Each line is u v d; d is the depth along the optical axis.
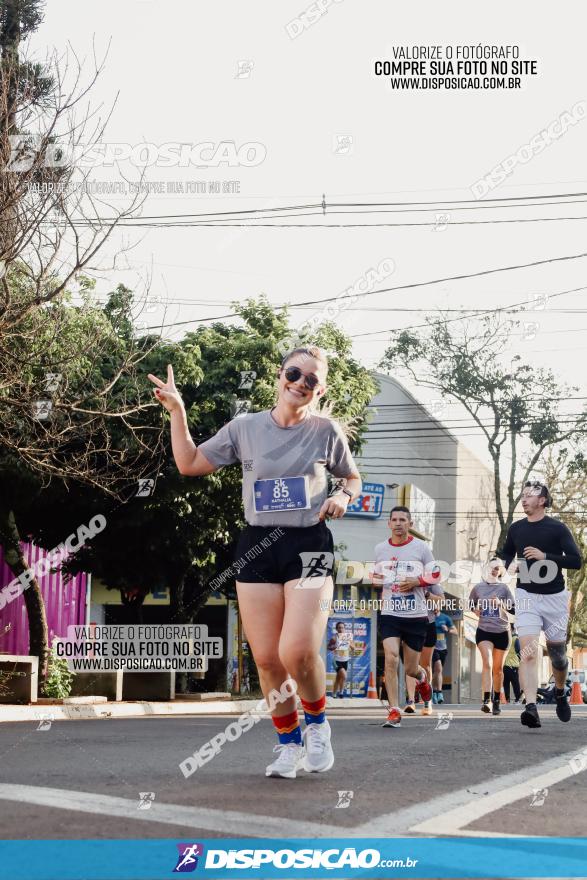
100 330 17.39
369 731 10.00
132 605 24.59
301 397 5.71
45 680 18.16
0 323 14.42
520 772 6.17
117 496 17.31
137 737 9.09
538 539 10.50
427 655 14.57
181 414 5.91
